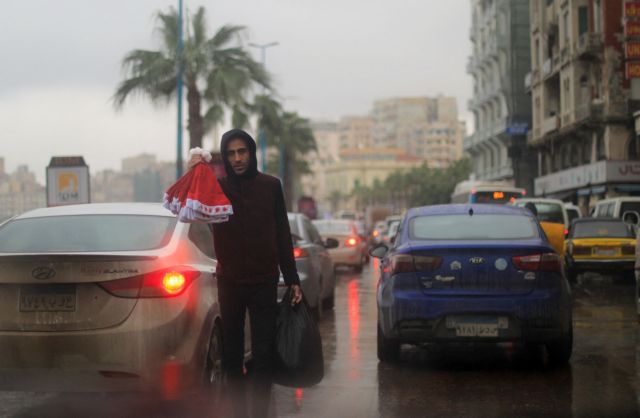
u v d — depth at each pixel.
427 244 8.60
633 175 47.03
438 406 7.04
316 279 13.22
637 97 40.34
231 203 5.61
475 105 84.81
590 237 22.05
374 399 7.34
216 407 6.70
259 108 45.59
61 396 7.54
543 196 60.34
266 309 5.61
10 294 6.05
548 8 58.19
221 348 6.87
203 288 6.52
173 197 5.50
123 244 6.52
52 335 5.95
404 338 8.51
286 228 5.76
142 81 33.28
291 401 7.27
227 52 34.28
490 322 8.34
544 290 8.38
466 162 112.94
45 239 6.68
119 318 5.98
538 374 8.45
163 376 6.00
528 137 63.25
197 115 33.72
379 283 9.30
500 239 8.83
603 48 47.66
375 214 95.56
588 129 50.69
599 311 14.47
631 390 7.62
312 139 74.88
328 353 9.99
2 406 7.16
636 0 40.12
